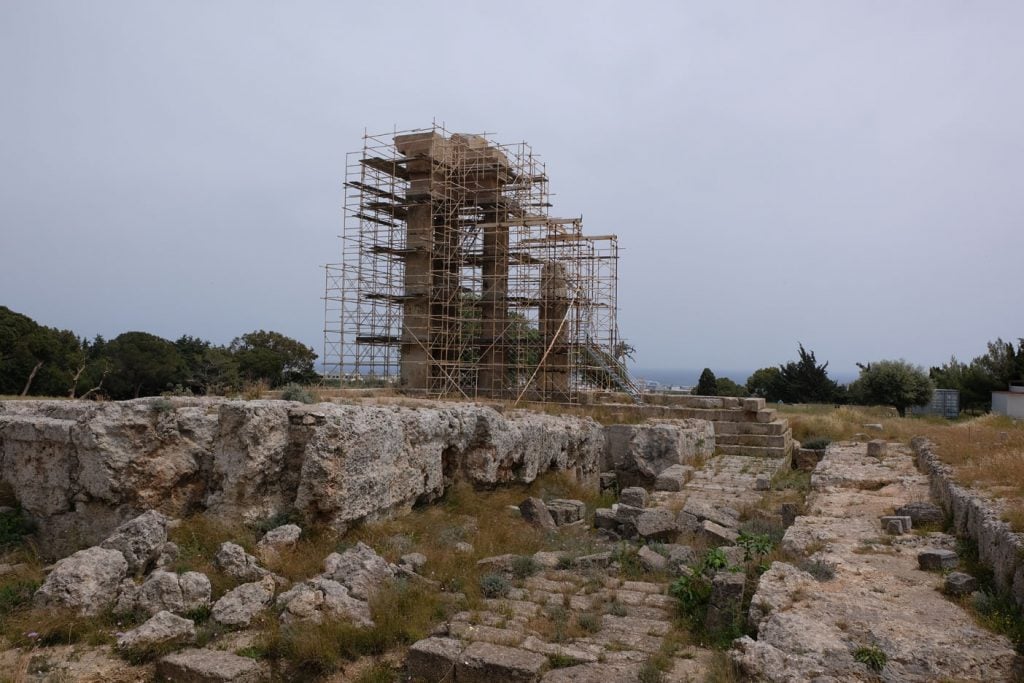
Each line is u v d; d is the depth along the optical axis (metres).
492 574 11.88
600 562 13.05
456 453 18.70
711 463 28.17
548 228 37.56
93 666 9.29
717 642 9.45
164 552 12.09
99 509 13.92
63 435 14.09
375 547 13.62
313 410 14.37
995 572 9.81
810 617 8.79
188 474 14.24
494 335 36.12
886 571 10.77
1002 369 53.38
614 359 37.16
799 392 68.81
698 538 14.96
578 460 25.64
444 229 37.00
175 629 9.78
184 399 15.45
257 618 10.52
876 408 46.12
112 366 50.56
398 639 9.96
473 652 9.01
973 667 7.57
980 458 16.55
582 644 9.48
